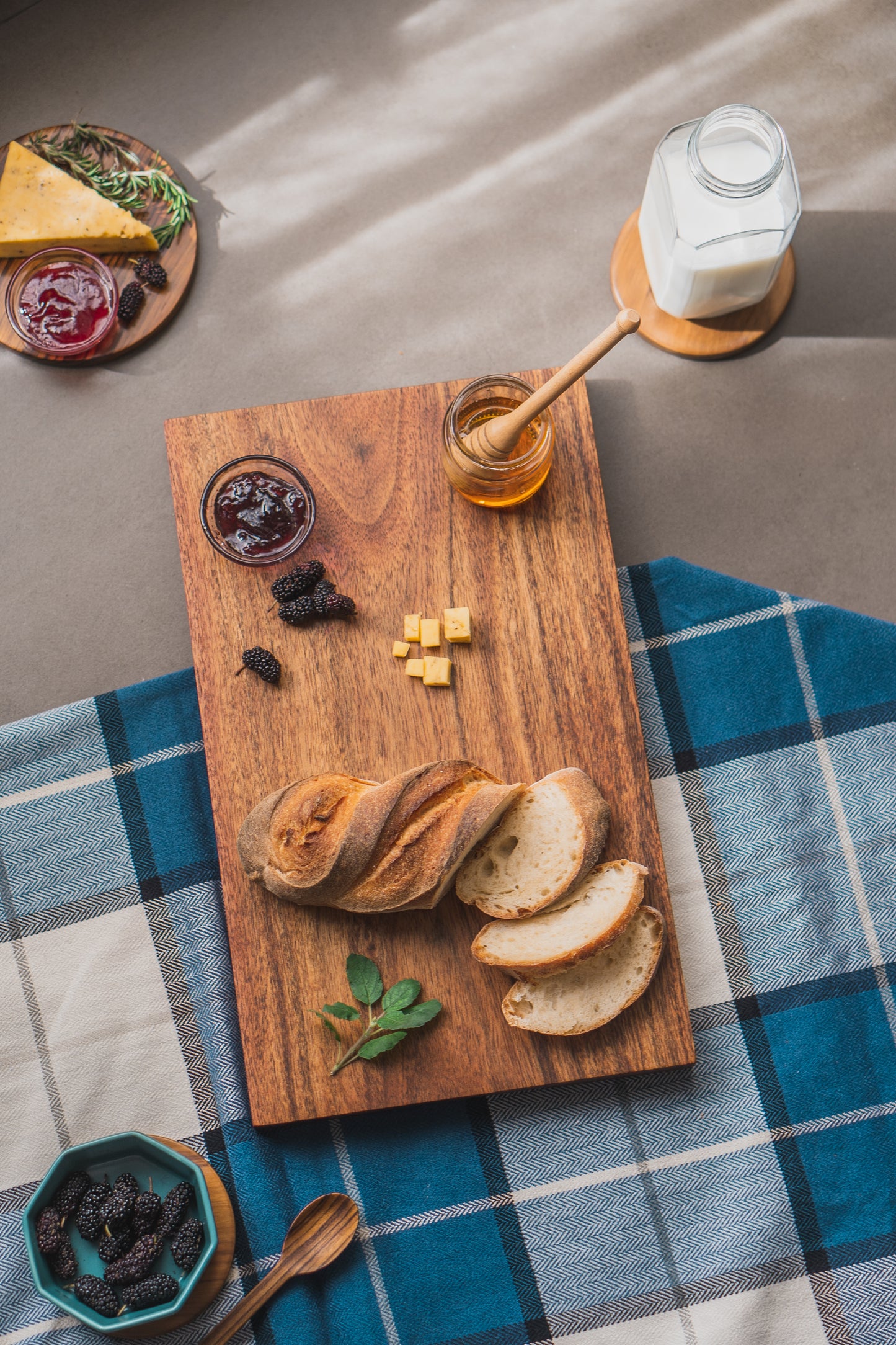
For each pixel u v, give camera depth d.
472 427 1.08
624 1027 1.05
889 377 1.15
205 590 1.08
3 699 1.14
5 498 1.16
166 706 1.12
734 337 1.14
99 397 1.16
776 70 1.17
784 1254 1.07
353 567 1.08
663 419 1.15
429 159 1.17
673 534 1.15
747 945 1.10
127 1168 1.06
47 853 1.11
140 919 1.10
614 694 1.07
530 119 1.17
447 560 1.08
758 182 1.04
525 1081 1.04
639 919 1.05
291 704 1.07
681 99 1.17
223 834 1.06
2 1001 1.10
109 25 1.17
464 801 1.03
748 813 1.11
